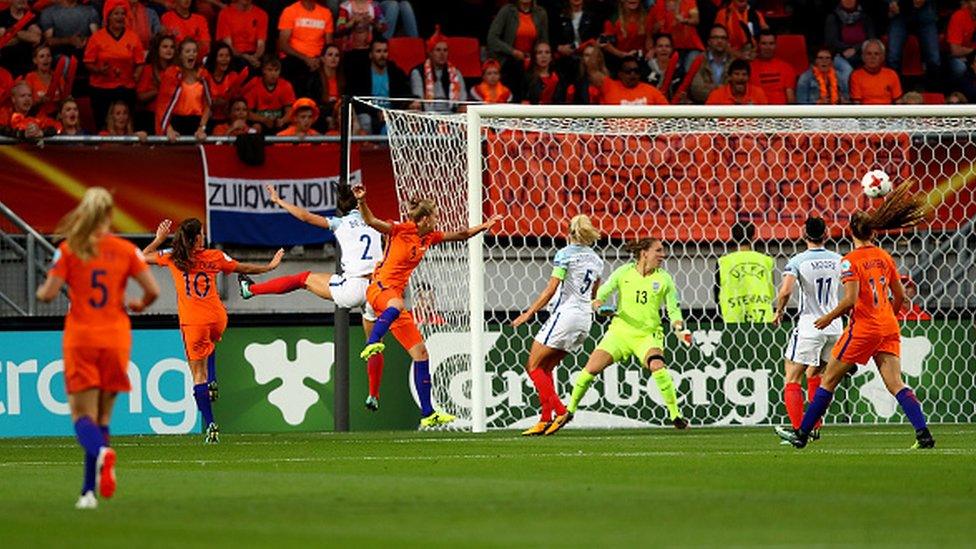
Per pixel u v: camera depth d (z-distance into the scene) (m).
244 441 59.31
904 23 87.50
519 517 30.69
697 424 69.06
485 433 63.38
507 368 68.31
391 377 68.44
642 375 68.62
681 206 71.75
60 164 69.69
